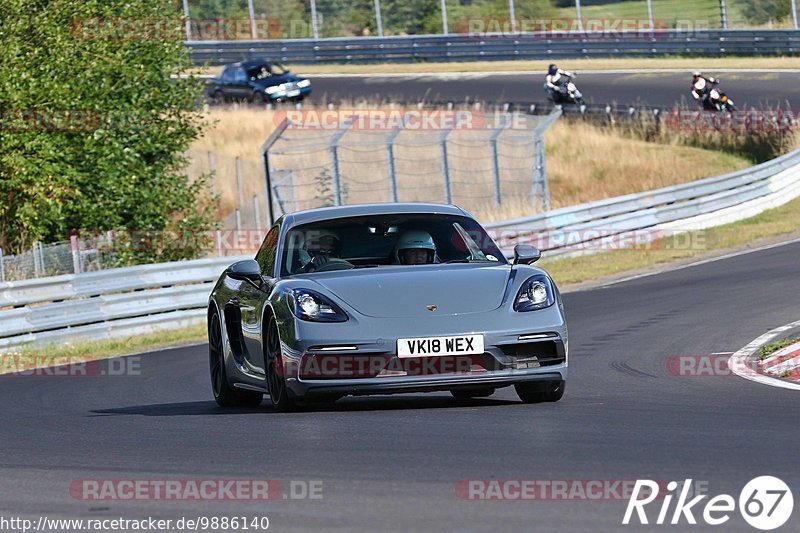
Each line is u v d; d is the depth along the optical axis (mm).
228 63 134500
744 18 135875
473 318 20750
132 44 63125
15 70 56656
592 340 34750
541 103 105688
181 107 64438
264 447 17891
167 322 48031
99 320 45250
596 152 94312
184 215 65312
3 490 15812
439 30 141375
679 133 97562
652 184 89188
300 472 15695
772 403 20922
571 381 26578
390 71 130875
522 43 129750
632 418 19375
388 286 21500
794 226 66562
